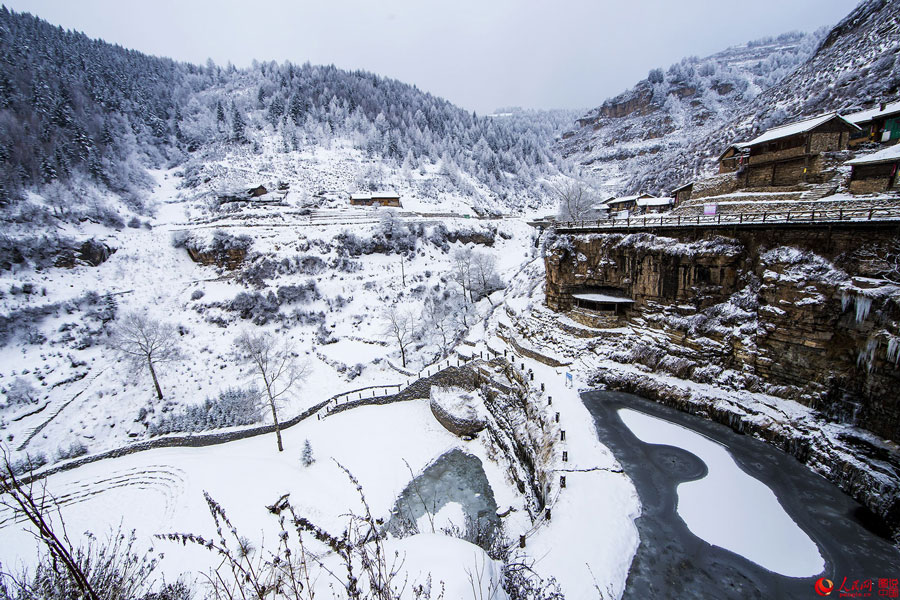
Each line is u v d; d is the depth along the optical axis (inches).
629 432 1015.6
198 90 6835.6
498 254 3294.8
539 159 6948.8
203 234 2501.2
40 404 1513.3
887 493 721.6
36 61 4345.5
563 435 995.3
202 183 3764.8
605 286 1476.4
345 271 2529.5
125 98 4822.8
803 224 954.7
